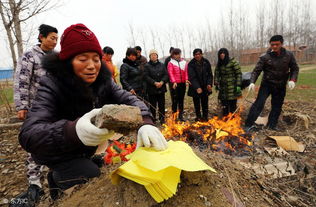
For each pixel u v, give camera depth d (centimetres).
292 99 793
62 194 184
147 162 130
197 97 555
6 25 560
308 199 211
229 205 150
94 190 165
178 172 142
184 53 3566
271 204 175
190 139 367
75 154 177
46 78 163
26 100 267
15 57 588
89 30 162
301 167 279
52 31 276
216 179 172
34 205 228
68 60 161
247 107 676
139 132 144
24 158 379
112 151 267
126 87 512
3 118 610
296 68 464
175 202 142
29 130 135
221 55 528
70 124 129
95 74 169
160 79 545
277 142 355
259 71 483
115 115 108
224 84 541
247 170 225
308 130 457
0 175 325
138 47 625
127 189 147
